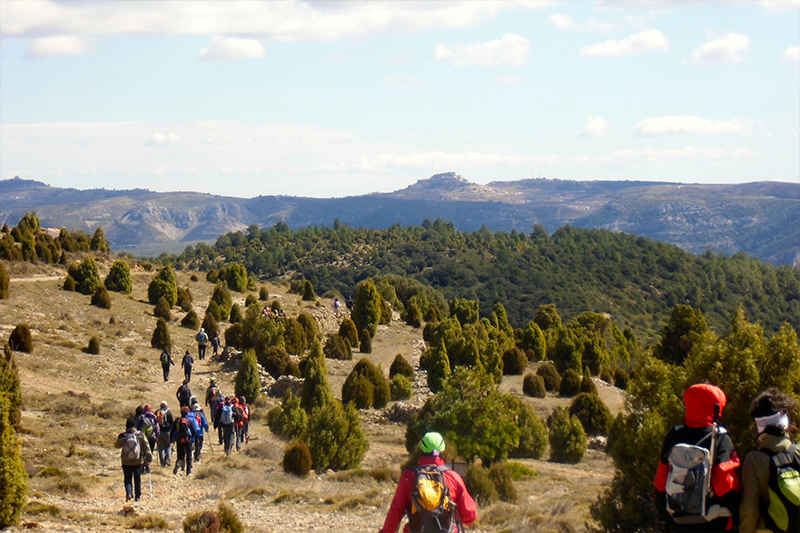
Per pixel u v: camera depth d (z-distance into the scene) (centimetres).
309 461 1919
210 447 2198
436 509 540
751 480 537
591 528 1178
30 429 2044
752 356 1008
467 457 2094
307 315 4712
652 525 1078
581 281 14188
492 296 13412
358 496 1566
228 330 4328
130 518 1241
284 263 16238
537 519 1325
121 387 3081
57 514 1230
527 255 15538
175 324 4834
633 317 12462
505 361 4603
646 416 1095
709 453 554
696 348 1116
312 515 1397
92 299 4606
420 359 4238
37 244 5634
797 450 540
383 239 18500
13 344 3191
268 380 3547
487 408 2189
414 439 2278
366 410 3128
